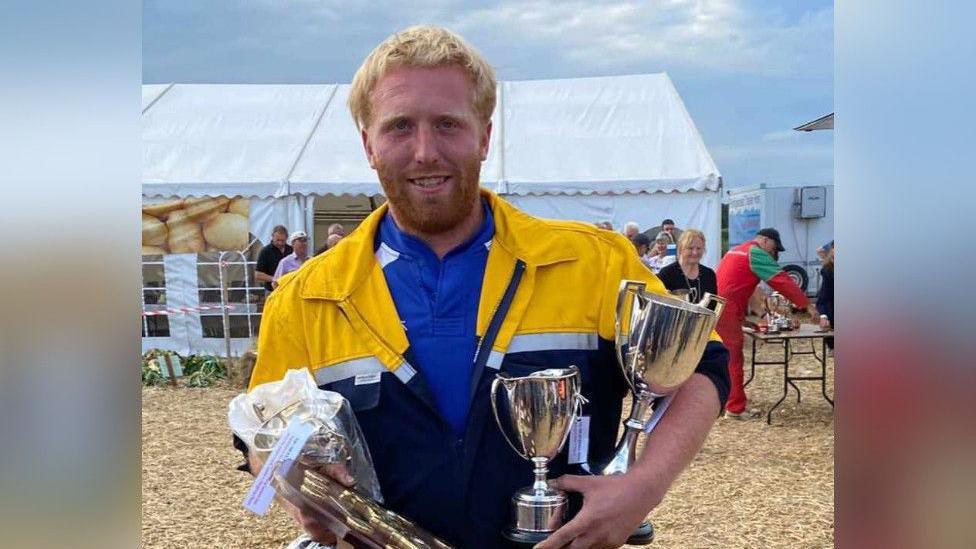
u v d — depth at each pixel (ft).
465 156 5.49
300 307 5.88
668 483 5.30
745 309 26.35
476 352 5.63
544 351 5.63
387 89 5.45
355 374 5.67
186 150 39.17
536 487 5.27
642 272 5.97
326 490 5.08
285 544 16.38
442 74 5.41
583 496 5.20
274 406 5.25
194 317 37.11
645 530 5.75
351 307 5.75
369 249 5.93
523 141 39.17
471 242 5.87
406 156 5.44
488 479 5.56
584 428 5.64
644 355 5.38
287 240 36.47
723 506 18.29
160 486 20.20
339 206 42.52
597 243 5.97
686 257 26.25
